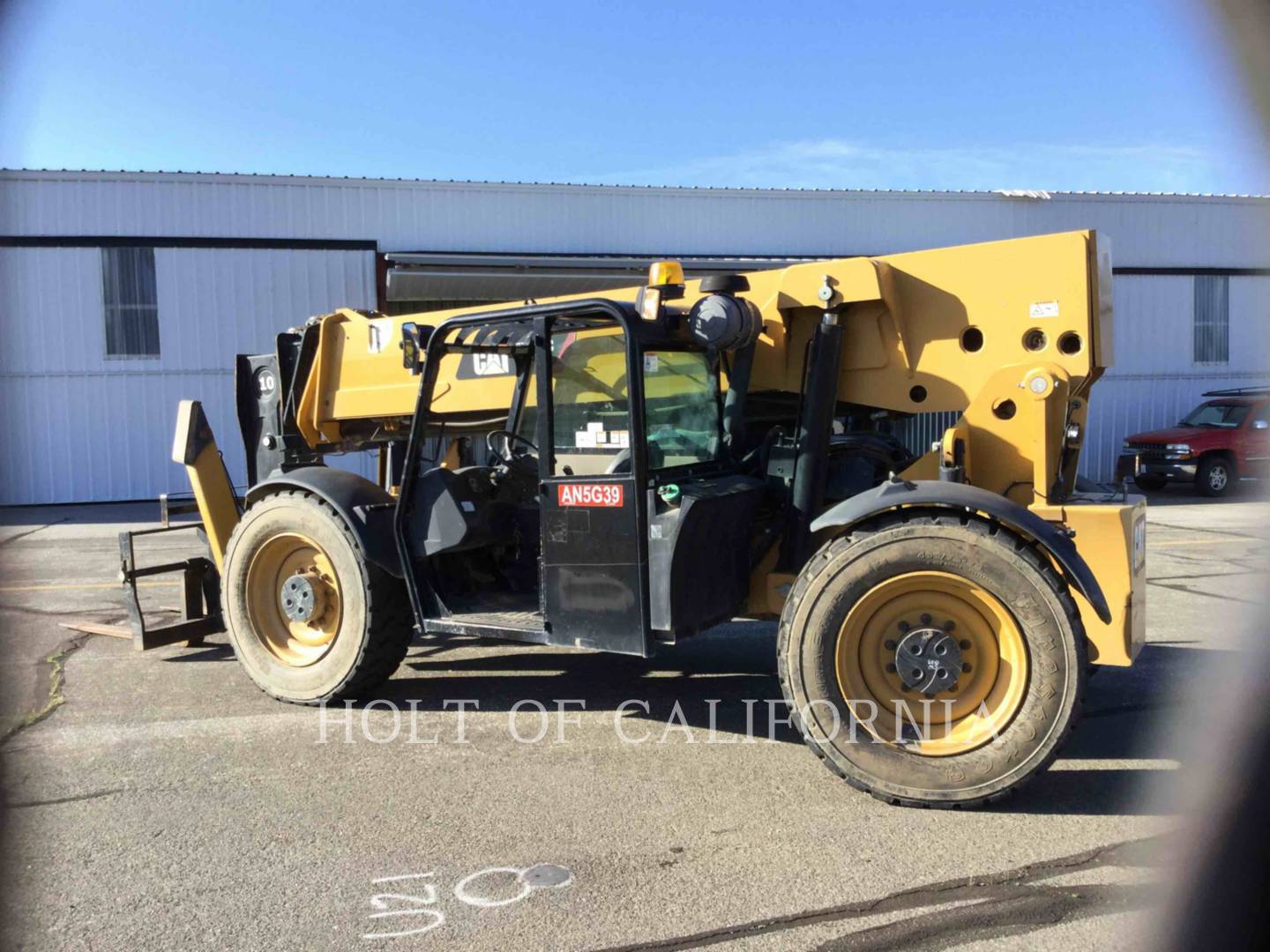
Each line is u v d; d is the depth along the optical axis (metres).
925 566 3.77
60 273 17.31
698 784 4.09
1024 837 3.54
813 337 4.78
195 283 17.64
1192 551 10.24
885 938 2.86
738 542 4.65
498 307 4.81
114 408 17.61
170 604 8.12
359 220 18.02
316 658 5.24
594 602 4.33
